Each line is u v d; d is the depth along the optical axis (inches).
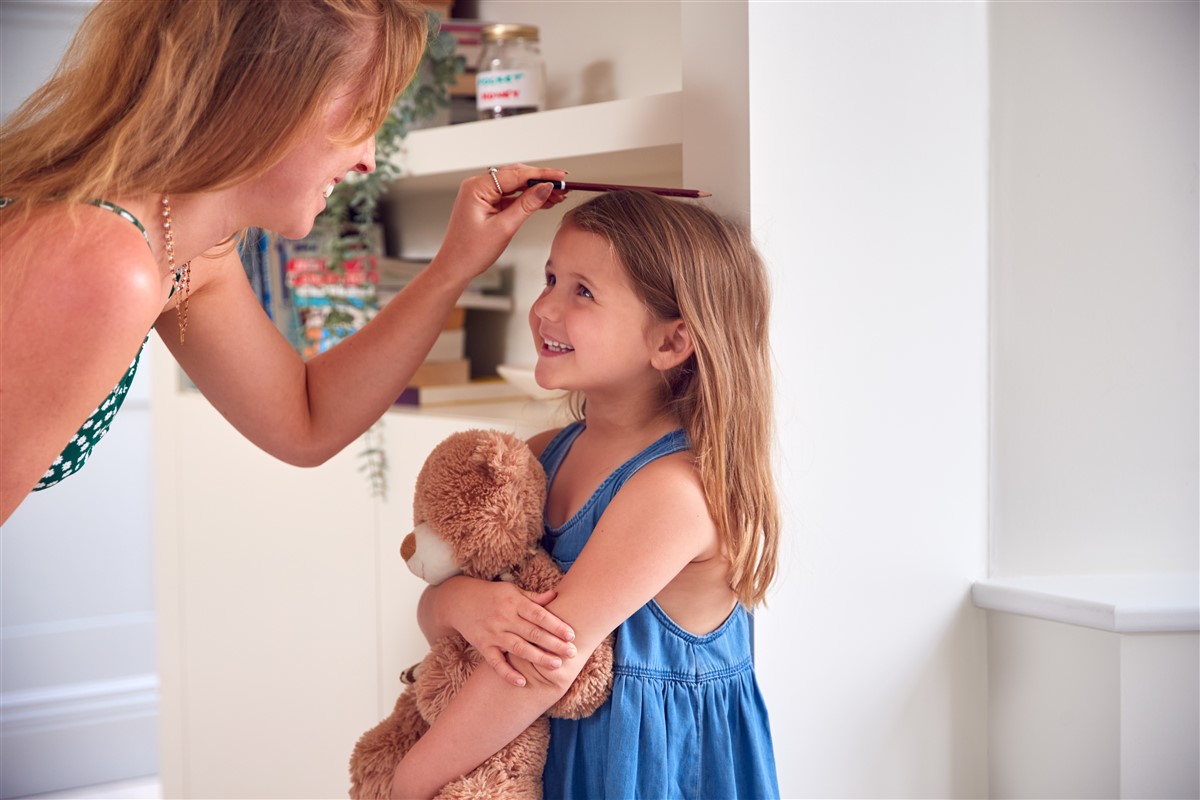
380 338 45.5
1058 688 48.3
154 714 110.6
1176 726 46.7
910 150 47.1
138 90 31.9
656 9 60.6
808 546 45.7
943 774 49.7
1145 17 50.1
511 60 59.2
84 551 109.3
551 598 38.2
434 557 40.2
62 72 34.0
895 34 46.4
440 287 44.3
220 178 32.5
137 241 31.0
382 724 43.6
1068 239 50.1
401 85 34.8
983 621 50.4
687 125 45.3
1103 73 49.9
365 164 37.3
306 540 65.1
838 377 45.9
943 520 49.0
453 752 38.1
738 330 40.4
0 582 105.9
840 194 45.4
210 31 31.4
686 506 38.4
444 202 74.8
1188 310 50.9
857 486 46.8
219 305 42.1
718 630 40.7
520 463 40.3
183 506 76.1
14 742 104.4
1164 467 51.1
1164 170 50.5
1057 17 49.3
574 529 40.9
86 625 108.9
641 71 62.1
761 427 40.8
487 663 38.2
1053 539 50.8
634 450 41.5
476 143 55.4
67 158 31.9
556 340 40.4
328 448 46.7
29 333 29.2
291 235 36.3
